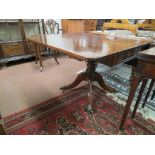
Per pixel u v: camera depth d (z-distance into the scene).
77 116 1.38
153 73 0.88
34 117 1.36
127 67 2.42
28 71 2.39
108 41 1.38
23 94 1.74
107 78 2.09
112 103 1.55
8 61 2.60
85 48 1.09
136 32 2.15
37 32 2.94
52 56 3.00
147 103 1.53
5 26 2.60
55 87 1.89
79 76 1.62
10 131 1.20
